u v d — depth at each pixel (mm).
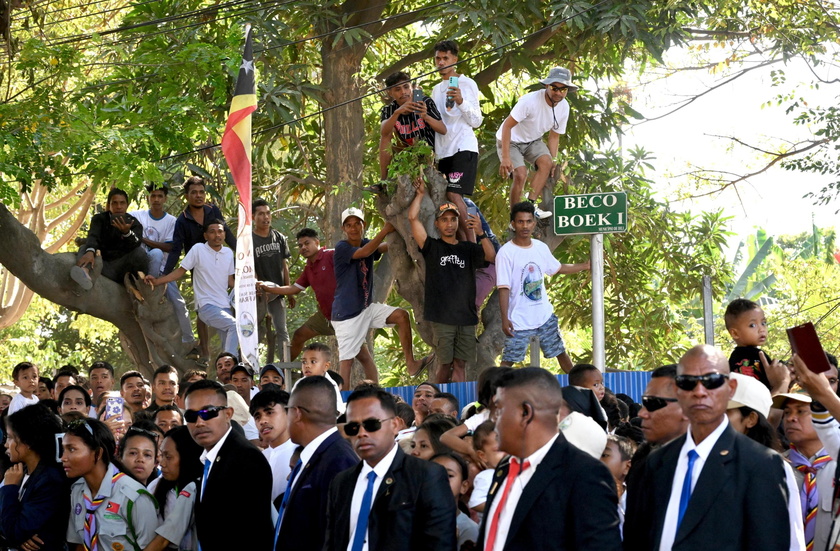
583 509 6137
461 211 16422
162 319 20234
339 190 24203
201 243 19172
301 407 8422
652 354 27188
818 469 7594
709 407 6137
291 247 29828
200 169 24109
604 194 11547
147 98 18094
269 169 28219
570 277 27172
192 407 9016
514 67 24500
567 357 15594
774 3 24312
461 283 15734
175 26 22812
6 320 32156
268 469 9039
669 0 22750
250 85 14797
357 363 22531
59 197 35125
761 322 9367
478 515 8594
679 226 27969
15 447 10141
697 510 6027
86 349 47312
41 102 16109
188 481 9734
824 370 6738
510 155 17453
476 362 17469
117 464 9836
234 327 18969
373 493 7375
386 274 24062
